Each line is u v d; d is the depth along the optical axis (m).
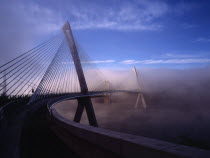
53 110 12.80
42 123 12.25
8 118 14.32
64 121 7.11
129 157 3.04
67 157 5.20
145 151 2.77
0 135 8.64
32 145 6.79
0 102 24.36
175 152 2.39
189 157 2.23
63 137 7.02
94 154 4.20
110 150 3.52
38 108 24.00
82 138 4.82
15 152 6.02
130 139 3.15
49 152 5.81
